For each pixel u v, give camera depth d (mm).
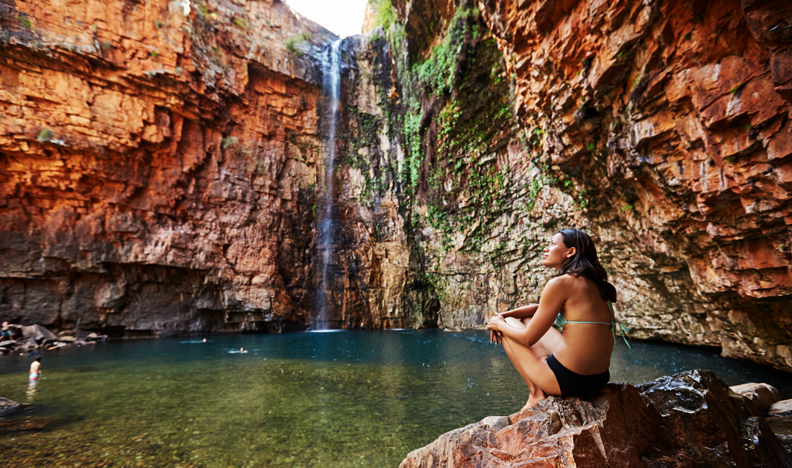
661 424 2400
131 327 16953
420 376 8352
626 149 6801
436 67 18625
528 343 2375
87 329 16078
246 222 20547
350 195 24844
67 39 15234
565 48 6906
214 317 19156
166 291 18203
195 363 10219
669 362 8969
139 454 4227
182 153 18844
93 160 16156
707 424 2350
